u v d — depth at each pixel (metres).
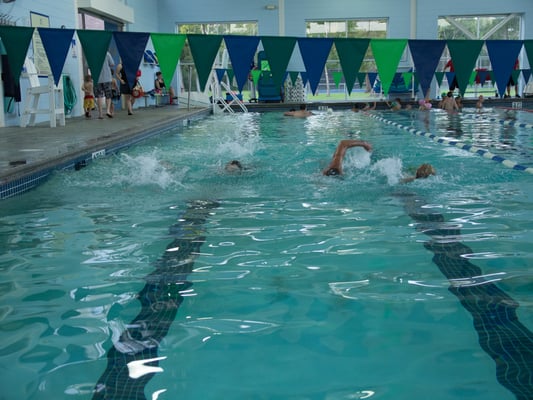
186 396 1.43
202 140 7.80
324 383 1.48
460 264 2.44
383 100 16.66
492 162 5.37
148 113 12.23
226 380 1.50
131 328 1.85
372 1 17.25
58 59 4.88
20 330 1.84
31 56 9.40
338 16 17.42
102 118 10.39
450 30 17.44
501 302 2.01
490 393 1.41
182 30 18.16
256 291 2.16
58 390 1.47
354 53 4.94
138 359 1.63
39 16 9.64
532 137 7.61
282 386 1.47
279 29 17.64
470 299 2.04
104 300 2.10
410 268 2.40
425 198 3.79
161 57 4.95
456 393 1.41
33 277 2.38
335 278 2.29
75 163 5.43
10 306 2.06
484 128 9.06
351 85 4.99
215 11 17.70
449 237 2.87
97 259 2.61
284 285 2.22
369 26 17.69
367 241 2.81
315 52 4.93
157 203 3.75
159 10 17.81
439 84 14.27
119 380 1.51
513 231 2.96
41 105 9.81
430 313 1.92
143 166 5.20
